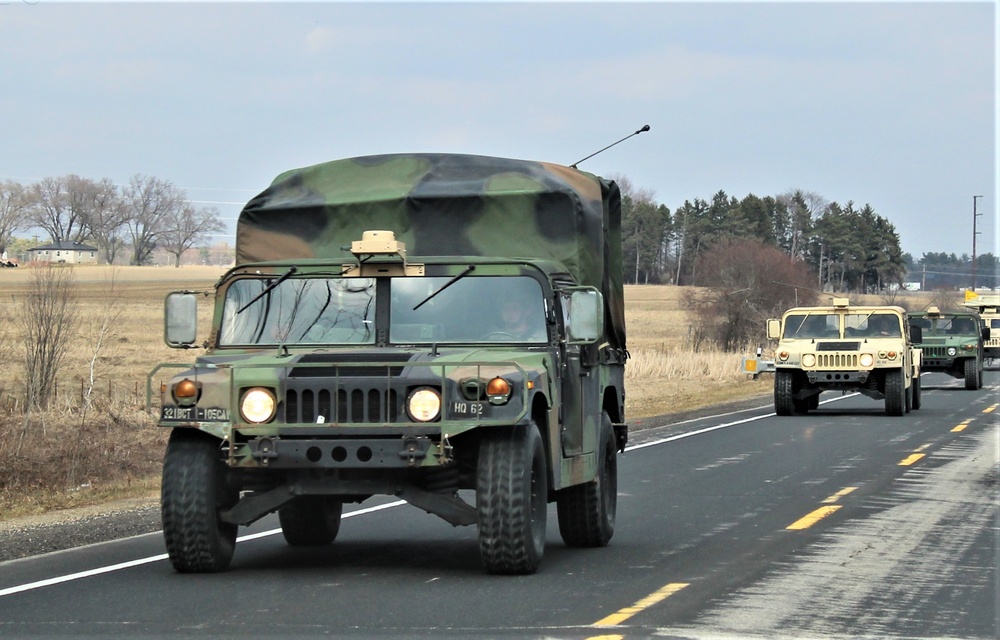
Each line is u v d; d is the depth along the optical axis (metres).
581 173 23.89
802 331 60.28
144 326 117.62
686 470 35.81
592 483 21.94
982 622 16.11
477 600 17.30
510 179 23.22
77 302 48.28
